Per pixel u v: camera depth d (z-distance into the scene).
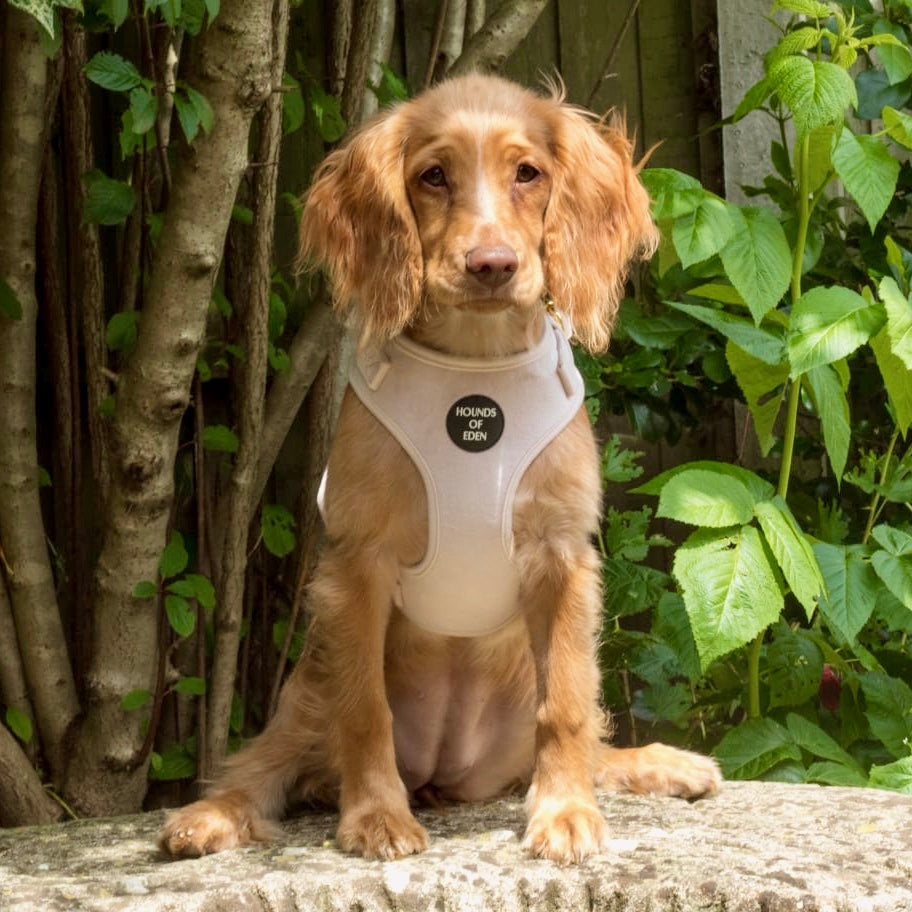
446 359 1.20
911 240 1.82
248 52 1.32
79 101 1.59
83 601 1.65
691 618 1.34
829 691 1.62
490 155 1.21
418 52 1.86
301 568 1.64
